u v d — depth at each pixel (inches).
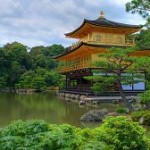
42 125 259.8
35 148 221.1
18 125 261.1
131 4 1073.5
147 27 1185.4
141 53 1927.9
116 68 1235.2
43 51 5123.0
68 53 2204.7
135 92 1798.7
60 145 227.1
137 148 327.9
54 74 3543.3
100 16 2161.7
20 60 4023.1
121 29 2036.2
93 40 2016.5
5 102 1701.5
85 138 291.0
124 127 331.0
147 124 778.8
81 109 1304.1
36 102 1715.1
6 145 218.4
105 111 951.6
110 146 308.2
